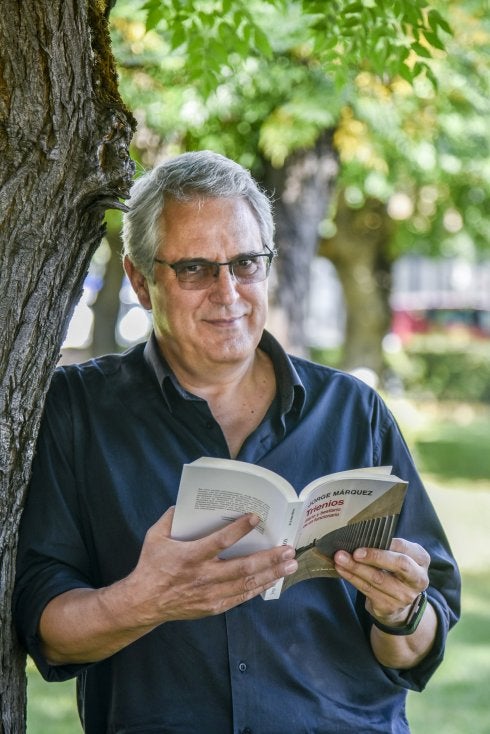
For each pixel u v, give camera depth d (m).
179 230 2.86
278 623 2.77
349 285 22.08
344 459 2.97
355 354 22.58
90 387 2.94
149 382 2.93
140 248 2.93
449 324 28.80
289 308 10.09
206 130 8.23
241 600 2.45
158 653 2.73
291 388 2.95
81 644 2.58
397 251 21.12
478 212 16.94
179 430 2.88
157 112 7.37
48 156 2.41
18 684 2.72
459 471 15.57
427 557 2.71
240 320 2.89
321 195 9.93
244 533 2.36
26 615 2.66
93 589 2.63
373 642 2.86
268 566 2.41
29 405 2.61
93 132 2.46
